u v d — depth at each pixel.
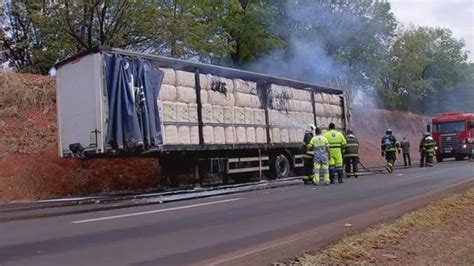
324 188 14.41
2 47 22.92
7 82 18.30
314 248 6.73
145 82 13.12
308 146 16.14
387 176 18.84
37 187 14.24
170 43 23.22
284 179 17.91
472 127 33.00
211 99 15.27
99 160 16.25
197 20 25.67
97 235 7.48
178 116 14.04
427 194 12.45
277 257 6.21
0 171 14.46
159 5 22.73
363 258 6.16
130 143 12.59
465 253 6.40
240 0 29.36
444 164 28.14
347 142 18.77
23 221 9.04
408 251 6.50
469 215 9.23
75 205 11.50
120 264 5.77
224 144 15.55
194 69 14.83
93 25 21.88
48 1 21.41
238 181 17.38
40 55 22.58
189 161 15.58
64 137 13.48
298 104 19.30
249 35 28.58
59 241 7.04
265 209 10.20
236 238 7.32
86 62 12.86
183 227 8.17
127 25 22.05
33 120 17.67
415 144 47.03
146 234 7.57
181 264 5.82
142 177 16.91
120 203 11.62
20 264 5.74
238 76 16.55
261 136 17.19
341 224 8.48
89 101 12.73
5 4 22.81
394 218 8.99
